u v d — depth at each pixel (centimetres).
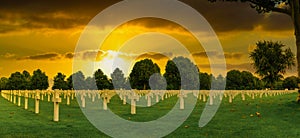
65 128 1783
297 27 3084
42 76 11044
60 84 10050
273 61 7750
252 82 9275
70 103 4019
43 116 2427
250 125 1897
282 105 3078
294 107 2886
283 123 1978
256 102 3791
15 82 10919
